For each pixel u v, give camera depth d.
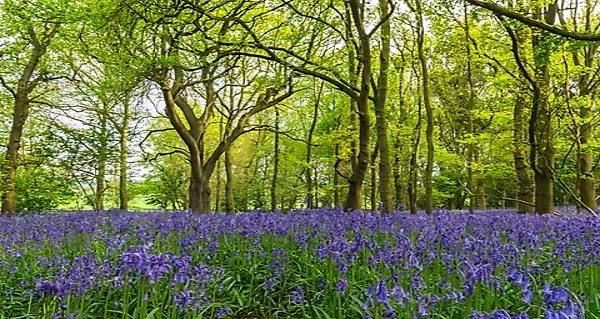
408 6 16.75
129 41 12.20
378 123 14.32
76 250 7.88
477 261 5.39
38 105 22.73
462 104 25.53
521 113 16.14
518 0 12.03
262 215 9.84
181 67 12.69
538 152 14.45
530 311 4.67
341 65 16.48
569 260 6.06
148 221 10.42
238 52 13.04
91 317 5.11
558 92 14.98
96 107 22.64
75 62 20.95
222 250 7.66
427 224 8.97
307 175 28.75
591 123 15.59
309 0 15.01
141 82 14.26
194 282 5.22
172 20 10.92
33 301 5.62
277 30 17.16
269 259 6.98
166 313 5.24
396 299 4.24
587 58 16.16
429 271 5.81
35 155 23.42
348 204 14.30
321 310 5.47
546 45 10.44
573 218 10.39
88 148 23.27
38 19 15.85
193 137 19.75
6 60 20.00
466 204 38.00
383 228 8.51
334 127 27.34
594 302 4.86
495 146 17.88
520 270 5.49
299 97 26.70
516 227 8.59
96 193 24.78
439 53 22.59
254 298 6.46
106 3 12.34
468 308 4.52
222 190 36.97
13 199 19.91
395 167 27.39
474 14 10.27
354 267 5.73
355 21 14.02
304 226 8.59
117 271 5.53
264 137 32.75
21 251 7.76
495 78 15.10
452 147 27.05
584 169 18.19
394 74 22.30
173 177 33.34
